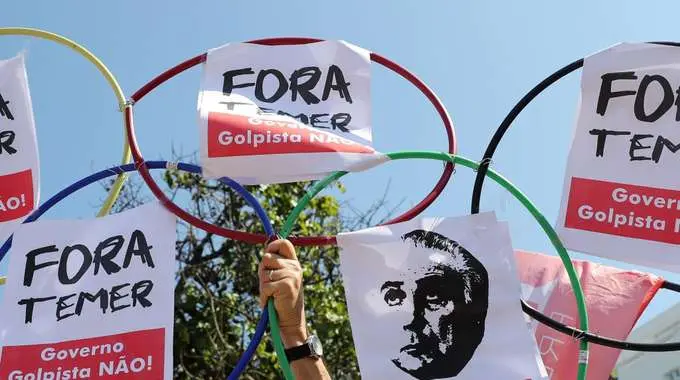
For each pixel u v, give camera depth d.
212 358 7.57
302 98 3.44
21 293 3.14
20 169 3.69
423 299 3.02
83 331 3.05
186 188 8.16
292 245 3.00
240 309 7.82
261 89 3.45
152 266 3.13
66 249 3.21
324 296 8.00
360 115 3.42
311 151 3.26
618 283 3.88
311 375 2.87
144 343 3.01
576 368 3.72
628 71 3.35
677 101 3.30
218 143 3.24
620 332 3.76
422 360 2.94
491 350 2.95
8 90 3.78
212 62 3.50
